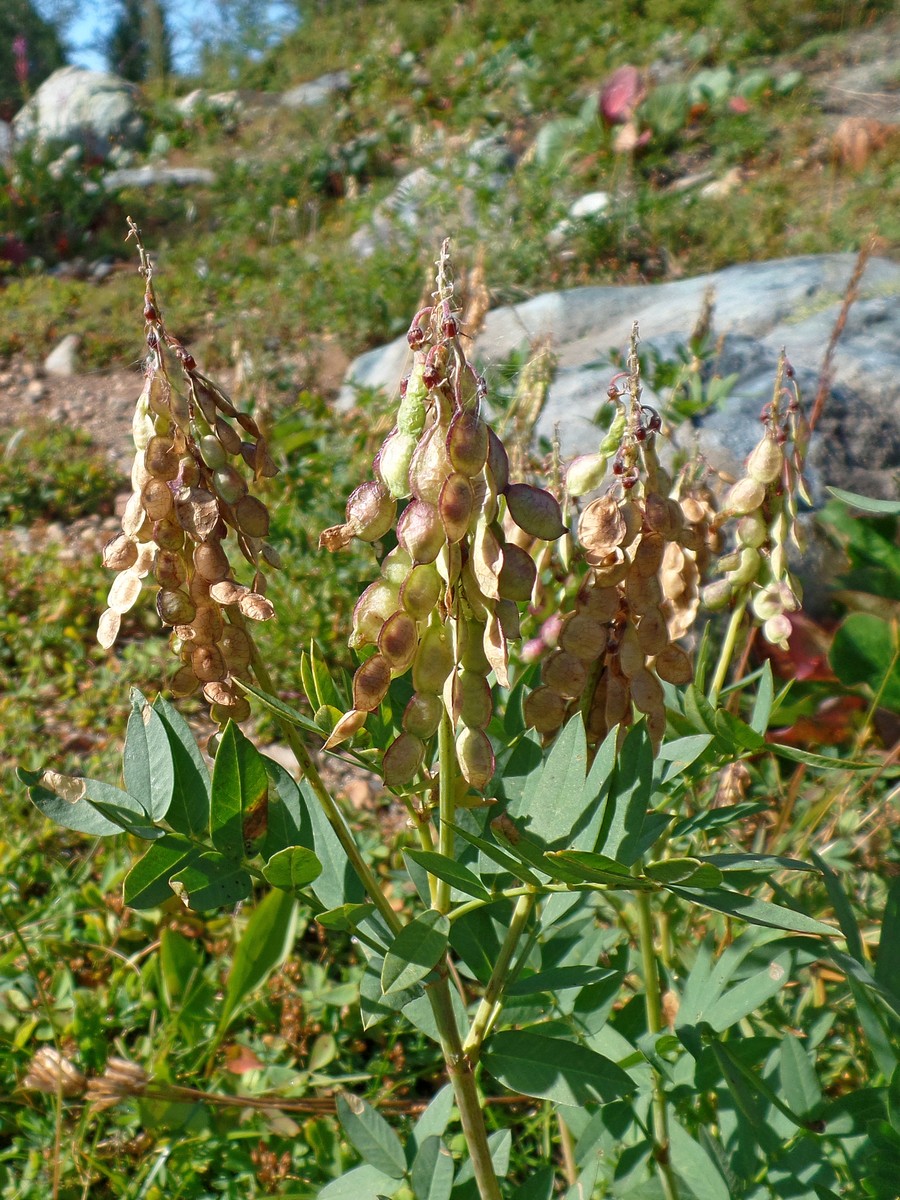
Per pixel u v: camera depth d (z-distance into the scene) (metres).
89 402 1.25
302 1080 0.37
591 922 0.29
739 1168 0.26
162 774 0.21
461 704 0.18
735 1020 0.26
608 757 0.20
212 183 1.96
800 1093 0.26
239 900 0.21
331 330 1.29
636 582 0.21
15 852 0.50
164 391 0.20
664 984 0.33
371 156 1.97
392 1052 0.41
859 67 1.96
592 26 2.24
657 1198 0.27
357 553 0.71
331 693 0.23
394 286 1.27
